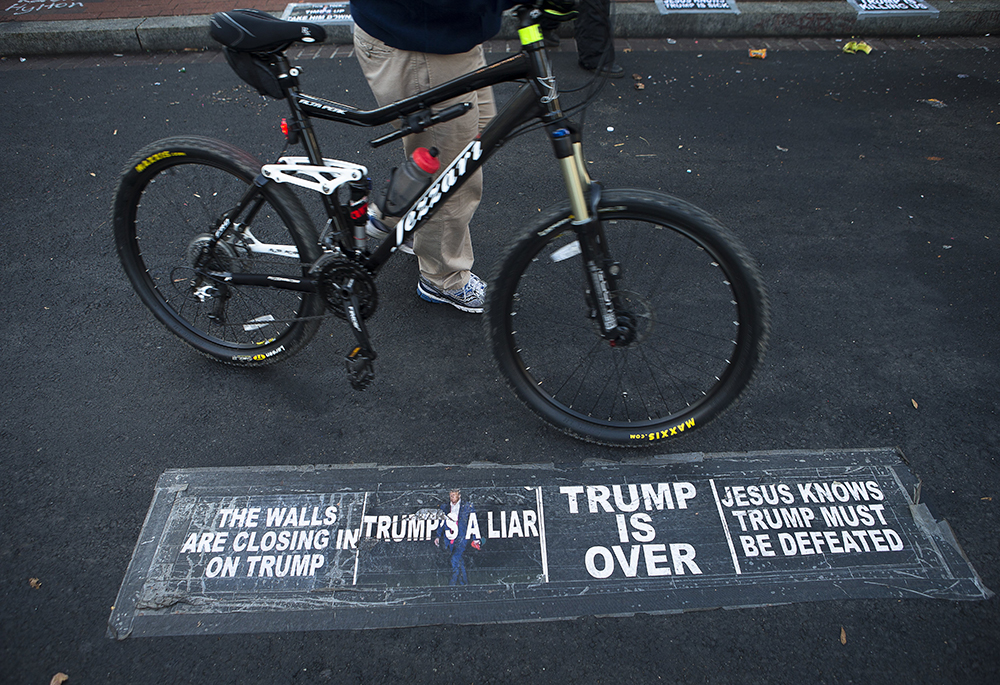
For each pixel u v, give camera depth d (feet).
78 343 9.46
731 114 16.11
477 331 9.81
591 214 6.48
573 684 6.01
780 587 6.72
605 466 7.87
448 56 7.27
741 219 12.31
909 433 8.29
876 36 20.75
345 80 17.29
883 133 15.33
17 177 13.20
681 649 6.25
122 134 14.84
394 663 6.13
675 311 10.14
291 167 7.16
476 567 6.87
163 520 7.23
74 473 7.73
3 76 17.75
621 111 16.16
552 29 6.18
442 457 7.98
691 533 7.19
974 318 10.11
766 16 20.34
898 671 6.09
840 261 11.29
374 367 9.20
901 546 7.07
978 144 14.87
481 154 6.75
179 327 9.00
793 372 9.16
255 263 8.20
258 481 7.64
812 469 7.83
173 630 6.32
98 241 11.43
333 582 6.73
